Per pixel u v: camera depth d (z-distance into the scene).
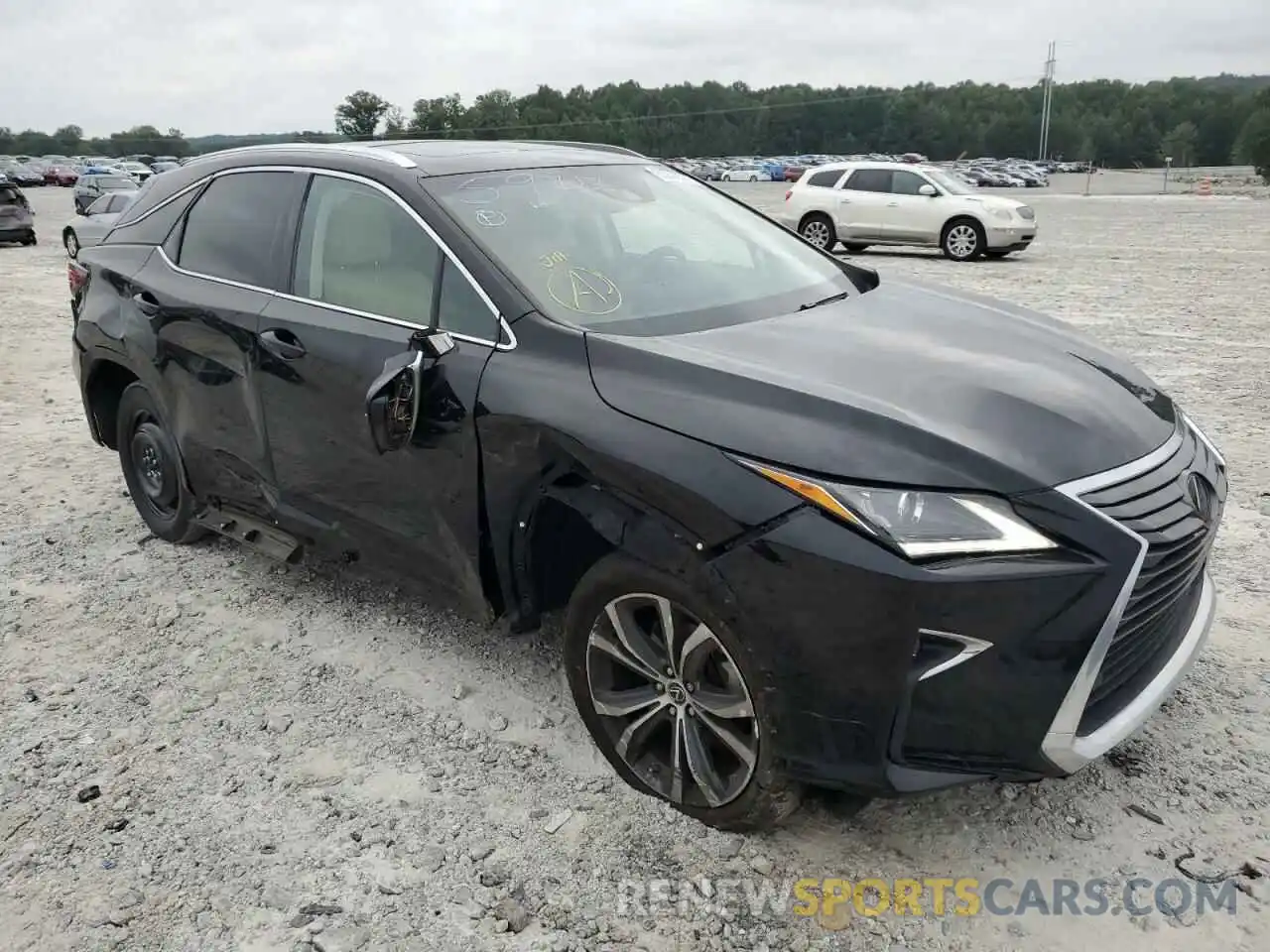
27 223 22.12
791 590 2.49
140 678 3.85
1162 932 2.53
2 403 8.05
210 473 4.43
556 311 3.24
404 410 3.21
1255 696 3.44
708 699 2.76
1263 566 4.39
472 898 2.72
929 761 2.49
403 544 3.55
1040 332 3.54
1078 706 2.45
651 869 2.80
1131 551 2.44
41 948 2.60
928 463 2.50
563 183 3.95
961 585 2.36
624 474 2.75
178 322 4.30
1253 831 2.84
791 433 2.60
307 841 2.96
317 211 3.90
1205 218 27.00
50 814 3.10
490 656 3.91
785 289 3.82
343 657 3.95
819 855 2.83
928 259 18.14
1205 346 8.96
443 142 4.36
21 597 4.52
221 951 2.58
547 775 3.21
